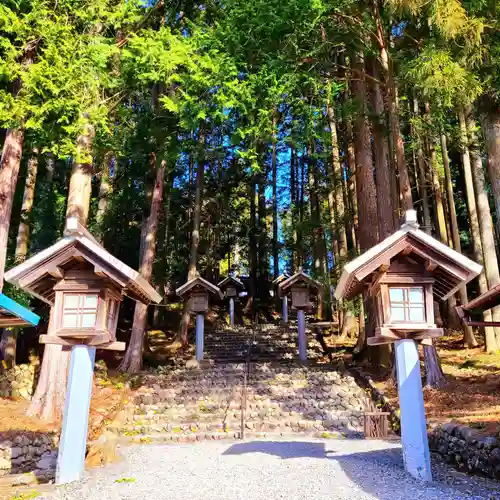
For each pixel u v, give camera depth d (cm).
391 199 1437
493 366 1354
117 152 1364
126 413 1149
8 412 1041
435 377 1215
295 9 1042
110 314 644
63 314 617
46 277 632
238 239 3422
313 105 1275
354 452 775
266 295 3234
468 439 684
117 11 1038
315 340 2106
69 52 877
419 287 625
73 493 538
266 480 588
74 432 598
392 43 1340
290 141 1207
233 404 1188
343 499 502
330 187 2048
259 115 1093
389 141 1531
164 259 2406
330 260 2517
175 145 1416
